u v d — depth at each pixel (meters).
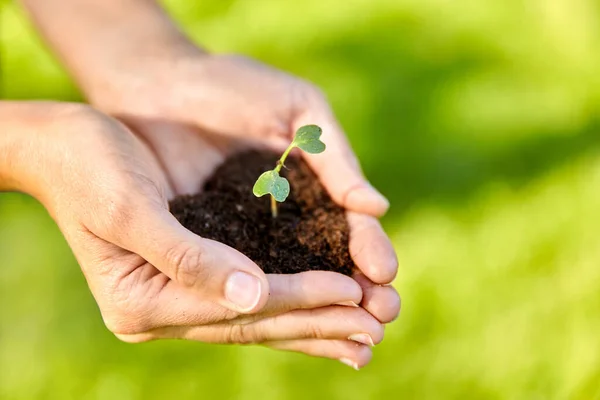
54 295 0.67
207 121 0.53
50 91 0.86
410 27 0.94
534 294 0.66
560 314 0.65
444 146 0.78
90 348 0.64
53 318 0.65
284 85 0.54
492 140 0.79
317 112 0.53
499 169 0.76
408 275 0.67
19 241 0.72
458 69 0.88
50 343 0.64
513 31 0.93
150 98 0.54
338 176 0.51
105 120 0.48
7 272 0.69
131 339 0.48
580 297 0.65
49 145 0.47
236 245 0.48
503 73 0.87
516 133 0.80
